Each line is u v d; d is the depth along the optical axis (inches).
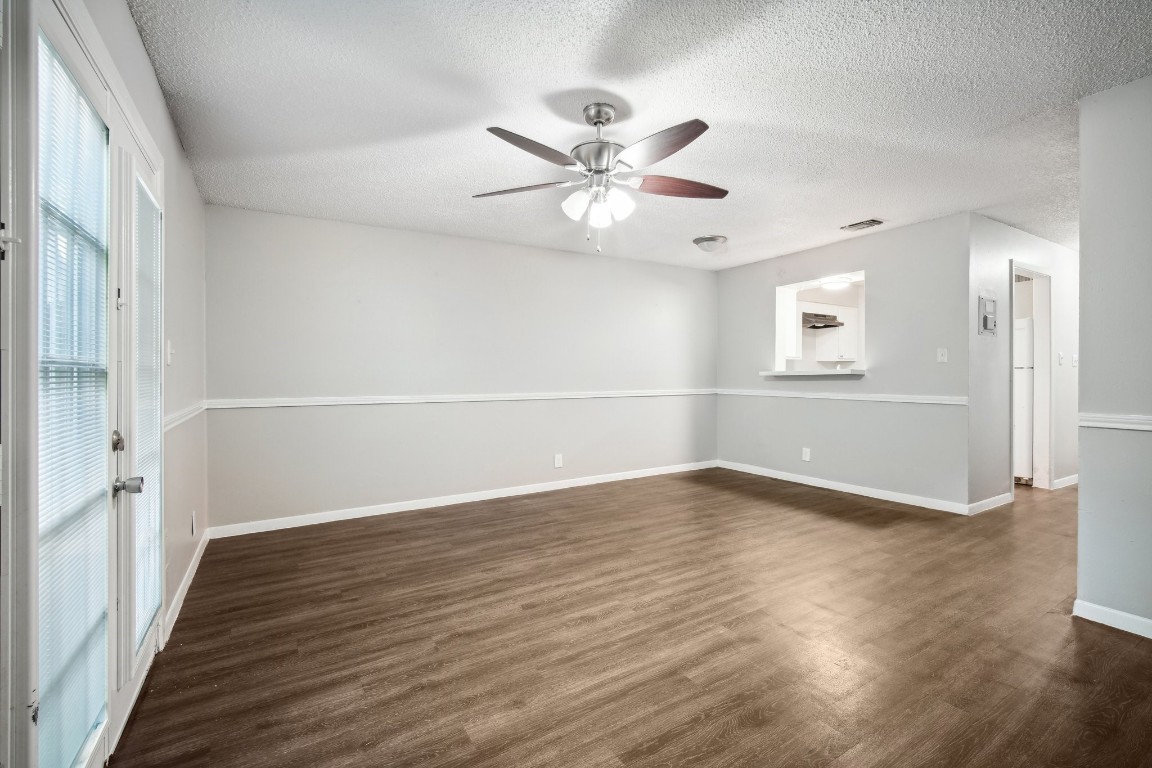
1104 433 89.3
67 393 45.9
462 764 57.7
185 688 71.4
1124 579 87.1
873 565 116.3
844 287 292.0
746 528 144.6
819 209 149.3
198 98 88.7
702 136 104.6
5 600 35.7
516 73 83.0
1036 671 75.0
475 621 91.1
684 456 229.5
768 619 91.3
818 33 73.4
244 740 61.3
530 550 127.7
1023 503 169.0
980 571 112.7
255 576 111.8
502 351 184.7
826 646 82.2
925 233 162.1
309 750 59.8
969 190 134.0
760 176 124.7
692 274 230.7
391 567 116.7
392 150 109.6
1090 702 68.1
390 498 163.9
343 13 68.9
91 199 51.0
